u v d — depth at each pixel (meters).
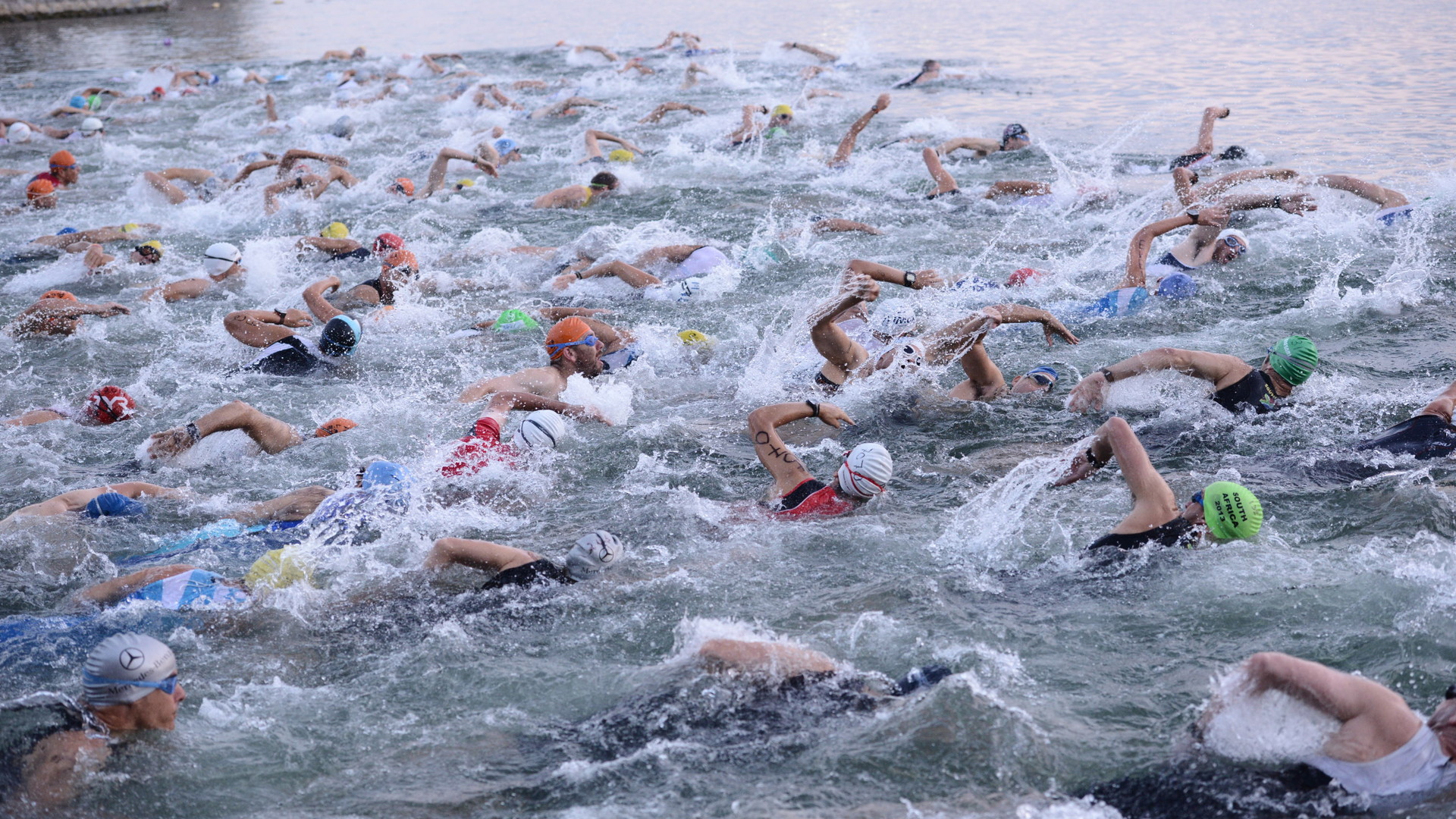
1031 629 4.80
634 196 14.42
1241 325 8.95
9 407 8.20
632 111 20.92
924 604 5.04
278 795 3.89
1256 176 12.20
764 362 8.45
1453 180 12.70
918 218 12.92
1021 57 25.59
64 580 5.48
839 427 7.28
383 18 40.66
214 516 6.16
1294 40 25.14
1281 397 7.19
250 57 30.84
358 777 3.97
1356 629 4.58
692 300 10.46
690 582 5.34
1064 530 5.67
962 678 4.24
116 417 7.79
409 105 22.70
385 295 10.38
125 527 6.03
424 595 5.23
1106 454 5.93
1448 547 5.24
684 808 3.70
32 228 13.79
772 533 5.82
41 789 3.86
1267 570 5.08
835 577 5.35
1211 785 3.71
